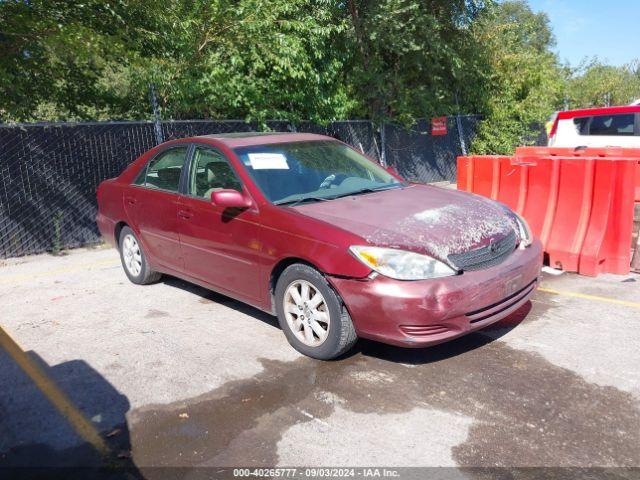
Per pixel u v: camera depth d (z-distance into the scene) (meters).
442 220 4.20
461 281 3.82
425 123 14.07
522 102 15.89
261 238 4.47
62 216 8.31
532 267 4.40
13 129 7.78
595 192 6.21
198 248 5.15
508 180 7.04
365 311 3.84
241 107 10.48
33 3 7.64
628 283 5.90
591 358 4.20
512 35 16.19
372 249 3.82
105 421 3.57
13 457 3.24
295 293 4.33
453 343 4.54
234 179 4.84
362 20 12.11
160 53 9.20
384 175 5.50
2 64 8.04
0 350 4.73
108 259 7.79
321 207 4.47
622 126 11.01
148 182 5.91
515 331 4.73
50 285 6.58
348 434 3.35
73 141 8.34
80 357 4.52
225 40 9.53
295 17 11.00
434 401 3.68
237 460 3.13
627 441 3.19
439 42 12.60
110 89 10.10
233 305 5.59
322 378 4.02
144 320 5.27
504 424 3.39
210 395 3.84
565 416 3.46
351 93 12.66
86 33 7.53
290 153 5.17
